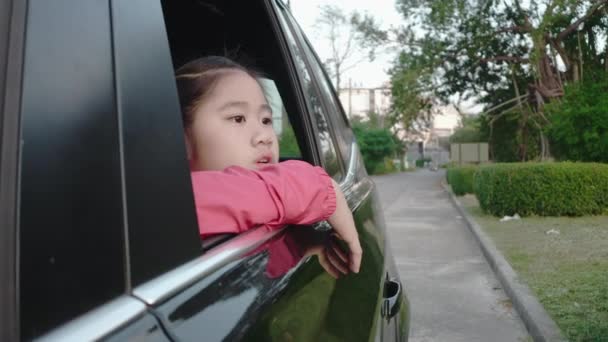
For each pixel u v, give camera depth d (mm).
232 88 1444
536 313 4898
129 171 694
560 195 11695
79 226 588
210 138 1414
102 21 701
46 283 528
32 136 550
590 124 13852
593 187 11578
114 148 673
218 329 724
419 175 47875
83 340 547
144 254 691
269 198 1149
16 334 492
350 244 1438
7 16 559
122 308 623
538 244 8508
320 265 1219
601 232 9383
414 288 6602
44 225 541
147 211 714
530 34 23125
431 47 25531
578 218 11398
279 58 2014
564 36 22219
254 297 866
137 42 772
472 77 27125
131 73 739
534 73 23297
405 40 26266
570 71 22312
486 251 8312
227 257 912
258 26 2016
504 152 28641
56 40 612
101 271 608
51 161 567
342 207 1427
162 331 642
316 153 1955
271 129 1505
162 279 716
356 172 2371
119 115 695
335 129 2334
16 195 519
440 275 7273
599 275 6227
